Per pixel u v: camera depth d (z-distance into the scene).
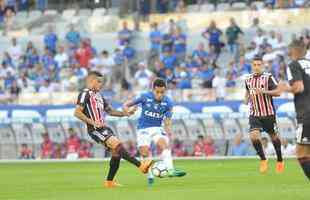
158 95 45.03
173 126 86.00
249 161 71.62
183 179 49.00
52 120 88.25
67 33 104.00
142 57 102.06
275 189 39.53
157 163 43.50
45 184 48.28
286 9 102.81
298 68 33.56
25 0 115.44
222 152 84.50
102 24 109.44
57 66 100.00
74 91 95.12
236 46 98.00
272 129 52.88
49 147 87.56
